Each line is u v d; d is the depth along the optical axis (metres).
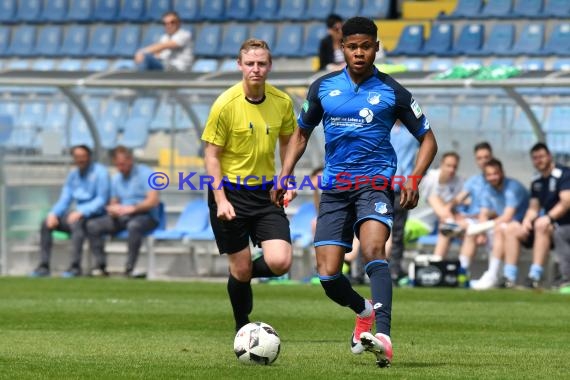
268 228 23.98
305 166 50.25
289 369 19.34
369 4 69.25
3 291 40.34
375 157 20.77
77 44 73.75
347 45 20.50
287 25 69.50
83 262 52.16
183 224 50.16
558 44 63.41
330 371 19.05
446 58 65.12
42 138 51.00
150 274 48.84
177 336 25.77
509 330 27.78
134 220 47.97
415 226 46.00
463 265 44.25
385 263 20.11
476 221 44.62
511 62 63.81
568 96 45.81
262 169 23.97
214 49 70.31
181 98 49.16
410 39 65.81
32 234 51.28
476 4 66.75
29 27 75.06
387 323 19.62
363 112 20.61
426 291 41.28
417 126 20.75
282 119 24.00
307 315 31.52
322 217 21.12
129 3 73.94
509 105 46.91
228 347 23.30
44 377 18.30
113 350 22.62
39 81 47.47
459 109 47.66
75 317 30.64
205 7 72.31
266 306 34.56
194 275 50.09
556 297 38.69
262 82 23.44
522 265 45.41
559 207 42.03
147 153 53.03
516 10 65.94
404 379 18.02
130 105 53.56
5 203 50.69
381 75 20.86
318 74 45.56
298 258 47.75
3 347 23.17
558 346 24.03
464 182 45.69
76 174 48.66
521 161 46.78
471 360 21.09
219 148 23.67
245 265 24.17
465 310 33.50
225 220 23.89
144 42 72.25
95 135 50.97
